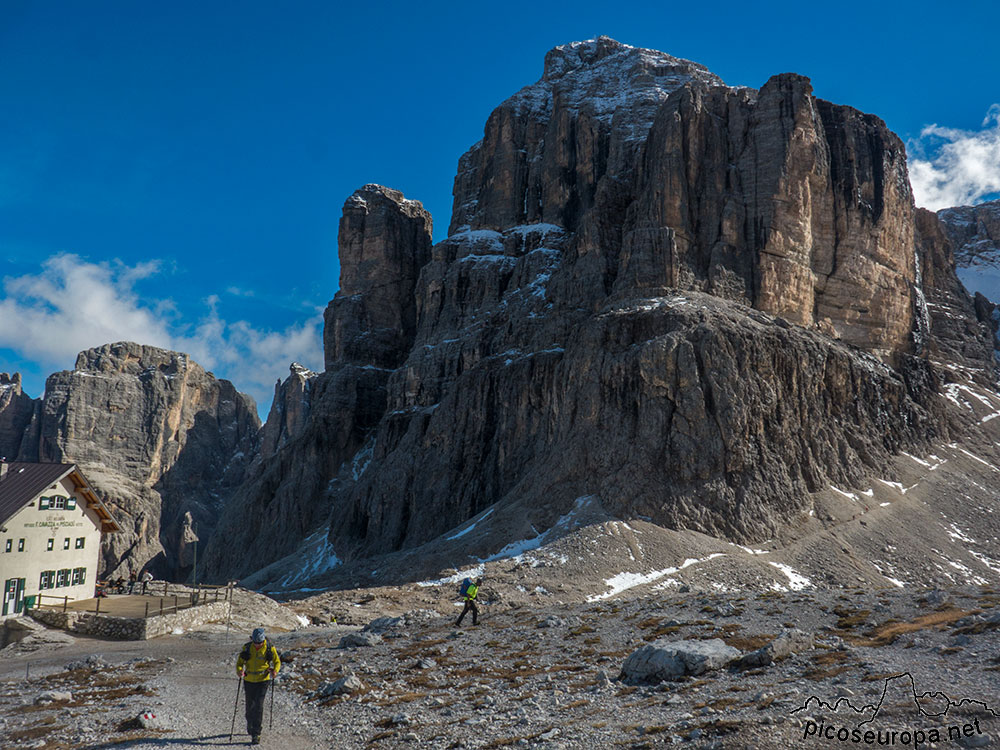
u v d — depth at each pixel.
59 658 38.00
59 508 54.19
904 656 21.86
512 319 157.12
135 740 18.56
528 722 19.00
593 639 31.83
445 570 90.31
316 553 161.62
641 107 163.88
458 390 154.25
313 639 41.31
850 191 142.62
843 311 138.75
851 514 106.00
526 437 134.75
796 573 91.00
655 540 92.31
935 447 133.50
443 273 187.38
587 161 173.12
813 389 118.31
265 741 18.78
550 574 82.94
